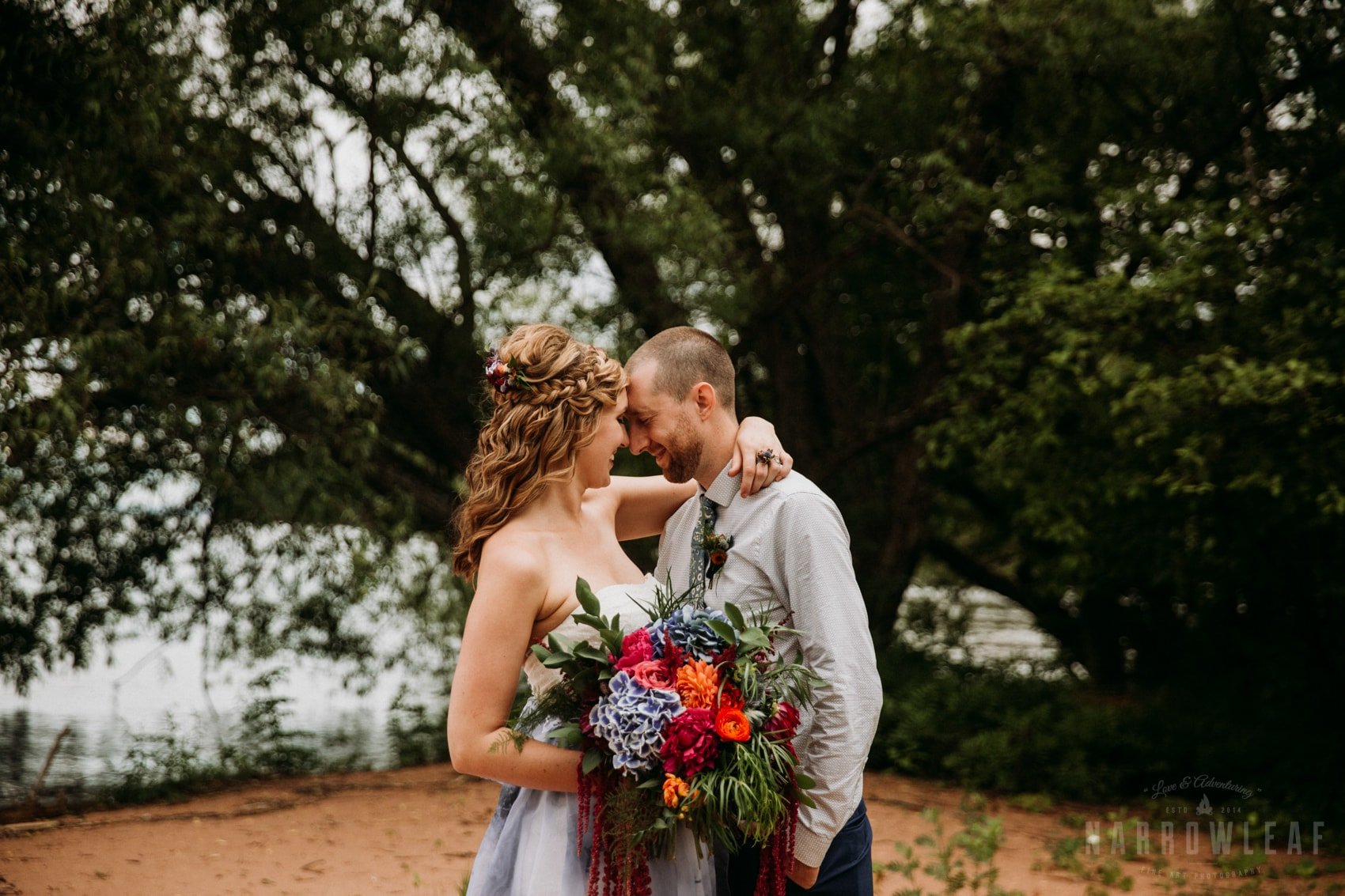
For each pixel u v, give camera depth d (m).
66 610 8.82
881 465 11.80
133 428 7.56
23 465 6.73
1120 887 5.09
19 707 11.63
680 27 9.47
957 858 5.58
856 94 10.14
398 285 8.32
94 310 6.45
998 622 18.22
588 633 2.25
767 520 2.40
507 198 7.72
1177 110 9.32
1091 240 9.34
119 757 8.93
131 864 5.20
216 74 7.29
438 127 7.58
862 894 2.43
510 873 2.31
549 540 2.32
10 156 6.15
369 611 9.75
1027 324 8.23
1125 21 8.63
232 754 8.21
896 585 10.48
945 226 9.58
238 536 8.94
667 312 8.80
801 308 10.47
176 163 6.79
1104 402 8.12
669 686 2.12
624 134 7.87
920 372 9.84
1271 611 9.24
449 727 2.20
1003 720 8.54
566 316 9.55
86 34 6.31
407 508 8.27
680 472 2.55
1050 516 8.71
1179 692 10.60
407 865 5.27
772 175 9.80
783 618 2.42
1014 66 9.12
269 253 7.54
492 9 7.94
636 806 2.08
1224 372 6.94
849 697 2.28
